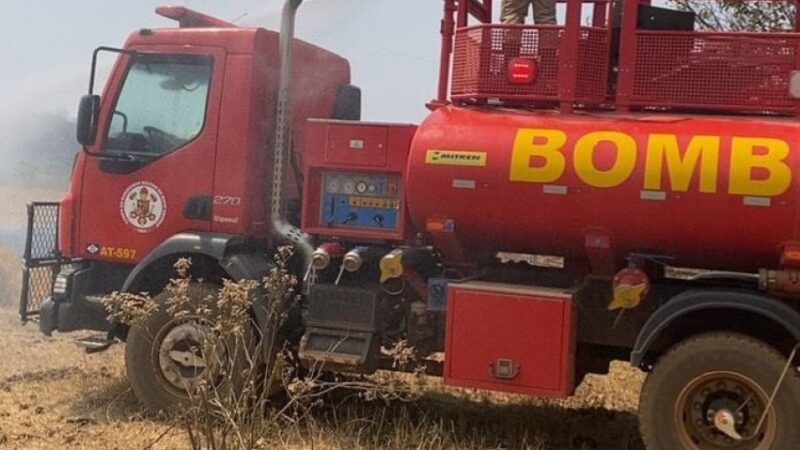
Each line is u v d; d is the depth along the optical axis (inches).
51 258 303.3
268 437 243.8
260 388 255.9
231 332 241.3
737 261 232.1
